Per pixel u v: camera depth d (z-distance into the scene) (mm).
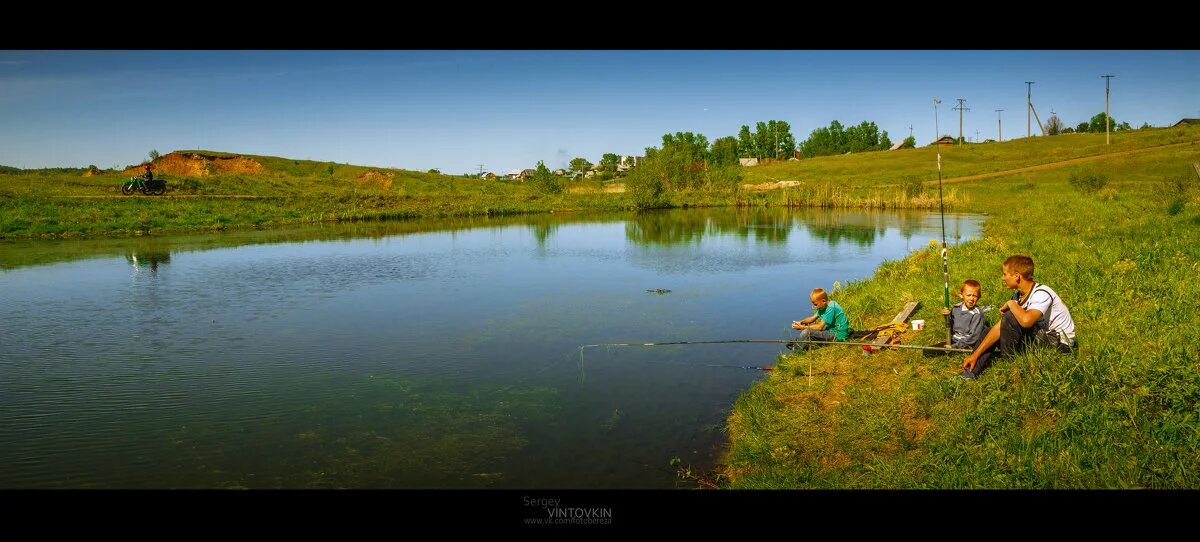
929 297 10742
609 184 103062
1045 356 6277
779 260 21156
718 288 16203
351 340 11758
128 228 31812
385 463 6859
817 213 44250
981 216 37406
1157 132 95750
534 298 15352
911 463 5672
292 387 9281
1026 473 5039
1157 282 8648
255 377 9742
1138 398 5438
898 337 8992
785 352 9945
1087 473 4879
